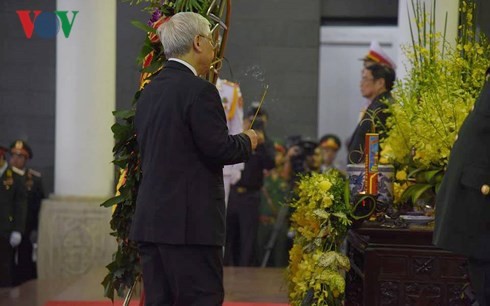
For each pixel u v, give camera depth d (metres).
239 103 10.12
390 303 5.50
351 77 14.11
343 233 5.68
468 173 4.64
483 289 4.66
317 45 13.74
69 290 9.02
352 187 6.11
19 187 10.90
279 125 13.77
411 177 6.30
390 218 5.70
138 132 5.25
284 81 13.75
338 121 14.12
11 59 13.34
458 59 6.12
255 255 11.38
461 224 4.65
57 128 10.84
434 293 5.48
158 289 5.13
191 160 5.04
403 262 5.50
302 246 6.02
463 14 6.93
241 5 13.68
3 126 13.38
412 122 6.22
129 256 5.95
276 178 11.87
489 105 4.67
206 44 5.25
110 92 10.81
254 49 13.72
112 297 5.98
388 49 14.03
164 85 5.13
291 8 13.73
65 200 10.77
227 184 10.42
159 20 5.84
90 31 10.66
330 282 5.54
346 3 14.06
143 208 5.05
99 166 10.77
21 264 11.11
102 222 10.73
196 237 4.97
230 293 8.88
